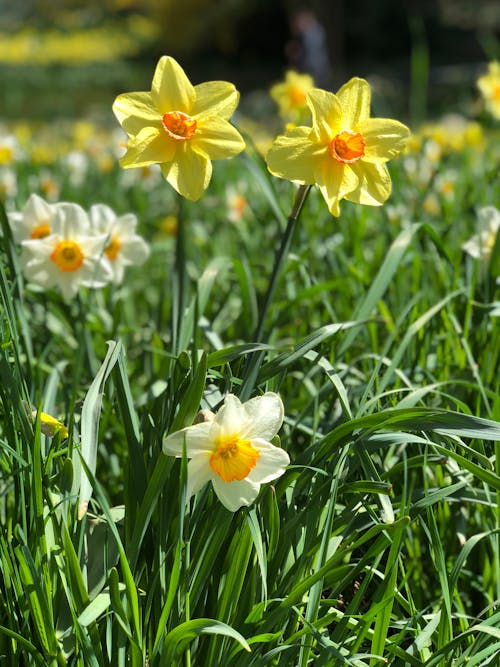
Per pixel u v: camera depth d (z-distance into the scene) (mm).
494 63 1756
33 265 1315
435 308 1237
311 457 1049
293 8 14188
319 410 1253
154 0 16172
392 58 13695
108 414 1216
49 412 1177
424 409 1000
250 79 14211
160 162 1021
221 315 1634
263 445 979
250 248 2002
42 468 1021
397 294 1511
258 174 1343
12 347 1085
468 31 13273
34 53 19000
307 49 9766
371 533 987
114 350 1032
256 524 988
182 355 1063
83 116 9805
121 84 14641
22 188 2160
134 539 987
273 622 980
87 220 1318
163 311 1617
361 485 1020
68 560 965
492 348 1285
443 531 1169
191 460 974
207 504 1032
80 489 987
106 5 22641
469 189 1741
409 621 1016
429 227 1294
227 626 935
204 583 999
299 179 1025
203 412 985
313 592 995
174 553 1010
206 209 2441
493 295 1348
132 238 1437
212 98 1025
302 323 1515
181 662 997
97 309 1597
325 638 967
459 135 2322
